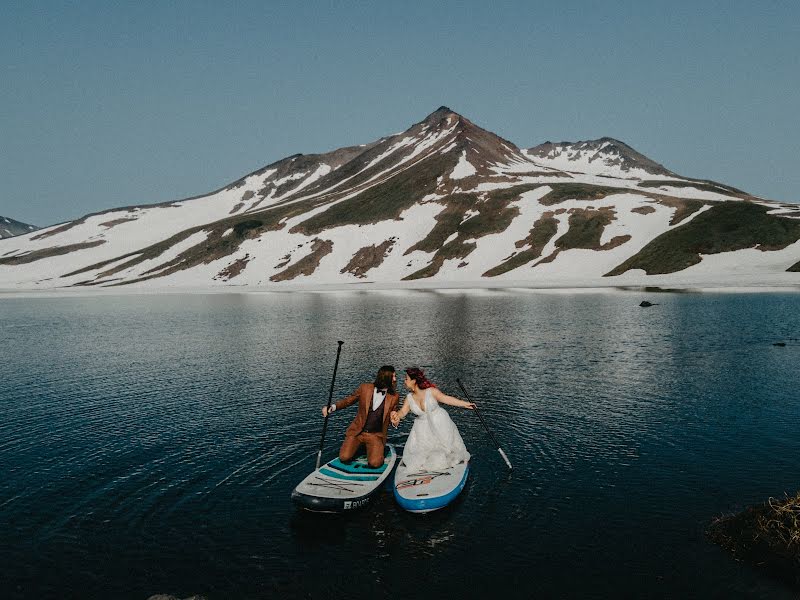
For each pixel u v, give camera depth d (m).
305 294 96.75
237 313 59.78
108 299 96.44
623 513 10.48
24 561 9.24
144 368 27.47
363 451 13.12
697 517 10.24
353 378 23.50
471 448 14.20
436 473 11.87
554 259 114.75
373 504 11.16
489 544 9.53
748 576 8.40
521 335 34.78
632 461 13.05
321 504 10.43
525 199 146.00
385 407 12.33
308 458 13.88
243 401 20.00
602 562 8.89
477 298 71.12
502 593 8.16
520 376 22.75
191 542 9.80
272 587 8.42
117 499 11.66
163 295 106.50
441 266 125.88
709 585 8.23
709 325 37.09
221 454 14.29
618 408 17.70
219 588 8.41
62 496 11.87
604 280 94.94
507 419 16.70
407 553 9.32
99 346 35.78
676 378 21.73
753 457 13.09
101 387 23.30
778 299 55.25
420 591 8.24
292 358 28.95
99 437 16.11
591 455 13.52
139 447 15.07
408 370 12.52
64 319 57.66
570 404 18.31
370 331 39.19
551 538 9.66
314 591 8.30
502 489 11.67
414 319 46.75
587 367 24.31
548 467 12.82
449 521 10.35
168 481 12.58
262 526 10.36
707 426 15.55
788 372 22.22
